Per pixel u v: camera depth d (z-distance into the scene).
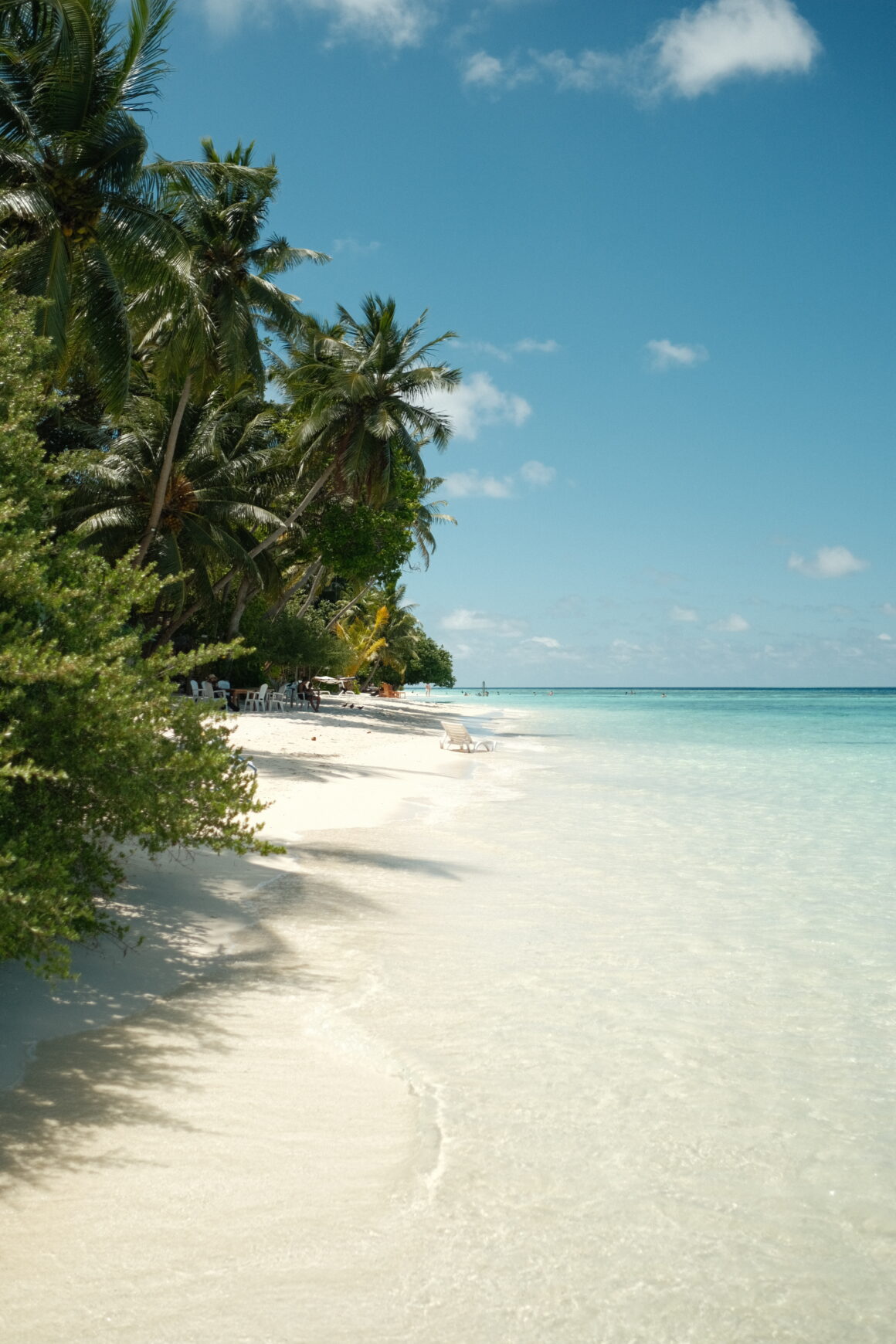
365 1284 2.97
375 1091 4.41
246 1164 3.68
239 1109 4.15
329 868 9.21
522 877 9.34
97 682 5.16
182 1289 2.90
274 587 40.09
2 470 5.60
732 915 7.97
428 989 5.86
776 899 8.56
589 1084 4.55
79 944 6.06
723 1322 2.86
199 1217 3.30
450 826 12.36
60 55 17.80
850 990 6.02
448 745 26.92
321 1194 3.49
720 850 11.08
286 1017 5.29
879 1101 4.44
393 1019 5.34
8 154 18.30
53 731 5.02
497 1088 4.48
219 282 27.48
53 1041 4.75
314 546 37.69
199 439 31.11
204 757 5.72
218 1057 4.71
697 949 6.91
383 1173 3.66
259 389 30.52
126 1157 3.69
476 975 6.18
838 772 21.83
